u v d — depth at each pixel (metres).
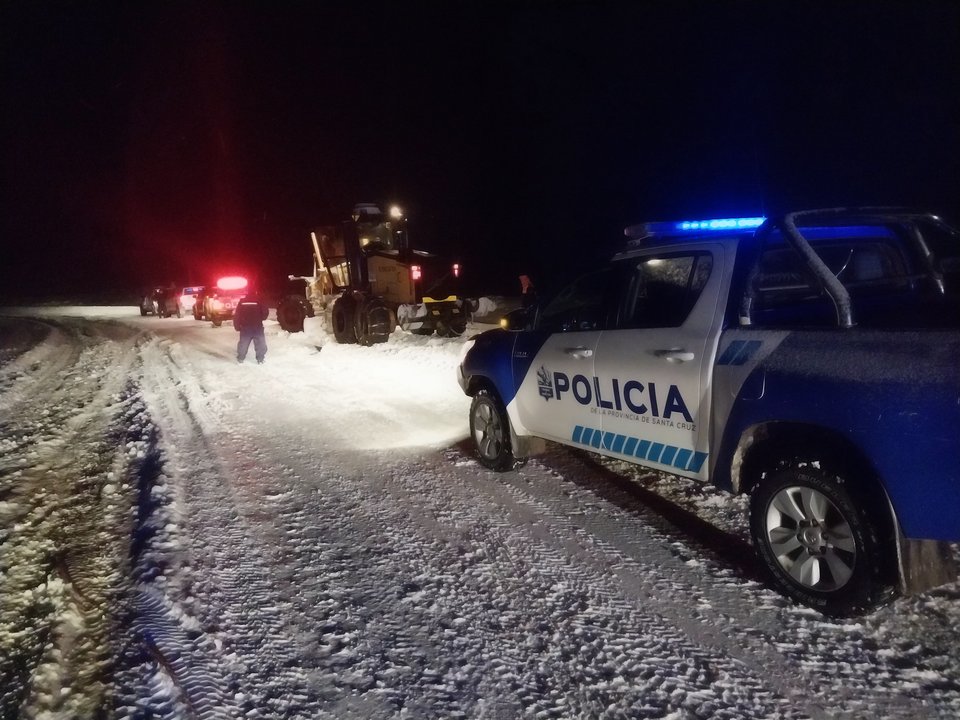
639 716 3.21
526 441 6.42
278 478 6.79
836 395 3.66
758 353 4.11
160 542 5.18
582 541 5.09
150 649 3.81
